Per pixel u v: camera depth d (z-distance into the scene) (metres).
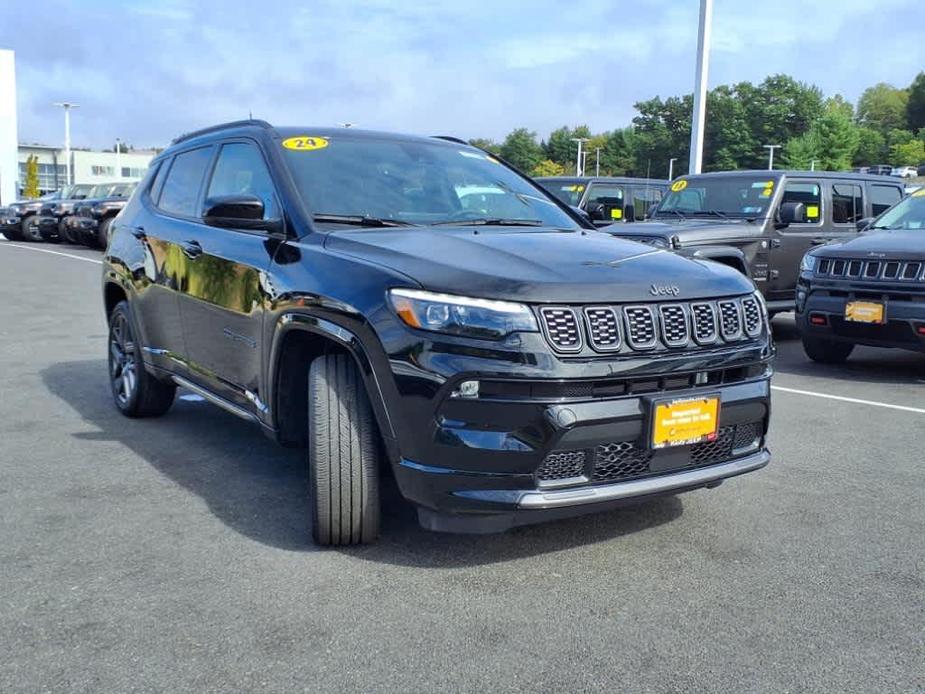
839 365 8.73
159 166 6.01
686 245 9.30
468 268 3.49
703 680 2.83
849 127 99.69
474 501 3.33
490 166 5.28
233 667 2.89
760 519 4.26
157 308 5.41
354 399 3.66
